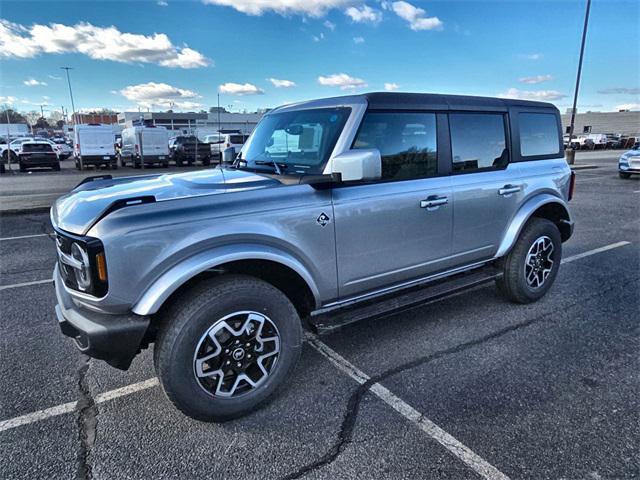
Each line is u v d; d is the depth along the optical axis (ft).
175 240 7.99
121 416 9.11
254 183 9.66
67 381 10.44
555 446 8.02
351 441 8.26
